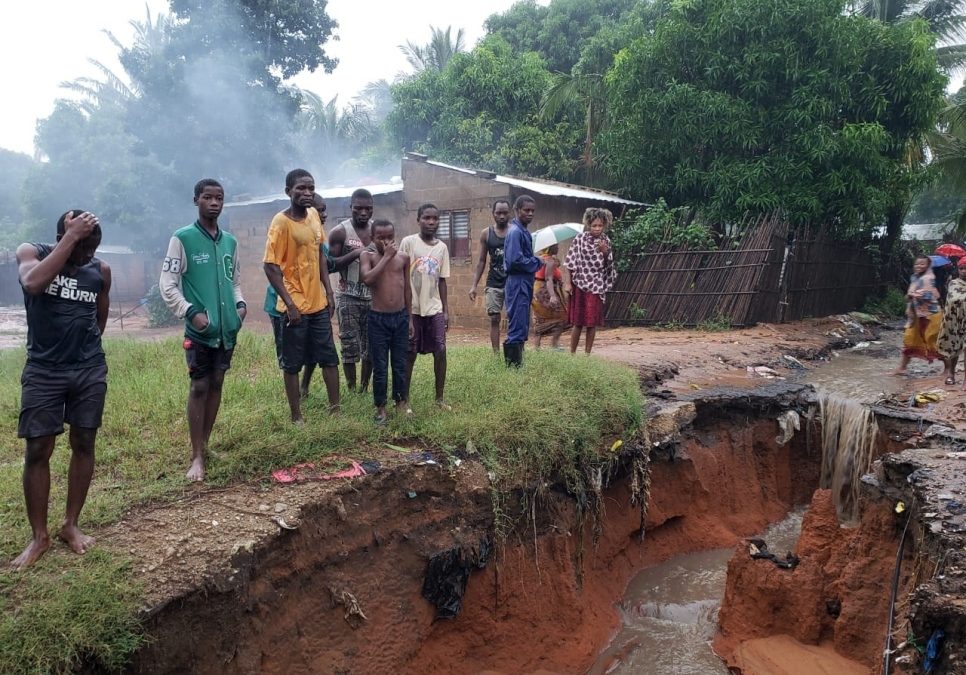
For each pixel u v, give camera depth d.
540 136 21.94
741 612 6.21
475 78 23.05
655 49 16.06
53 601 3.53
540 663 5.85
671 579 7.37
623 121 17.14
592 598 6.57
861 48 15.57
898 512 5.57
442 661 5.51
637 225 15.16
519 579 5.95
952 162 20.05
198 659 3.89
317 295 5.65
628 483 7.30
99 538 4.13
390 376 7.30
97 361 4.01
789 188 15.29
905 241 23.88
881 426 8.04
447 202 15.48
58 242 3.84
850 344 13.88
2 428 6.00
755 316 14.14
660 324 14.53
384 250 5.74
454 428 5.94
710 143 15.81
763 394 8.90
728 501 8.45
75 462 3.96
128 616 3.57
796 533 8.30
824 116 15.04
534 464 6.05
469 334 14.58
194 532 4.28
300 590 4.63
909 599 4.69
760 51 15.02
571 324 8.82
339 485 5.00
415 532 5.39
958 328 9.21
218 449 5.23
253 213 18.75
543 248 9.64
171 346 9.59
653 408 7.95
